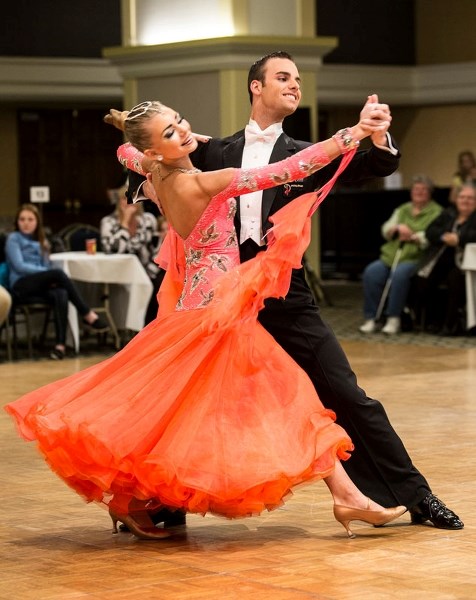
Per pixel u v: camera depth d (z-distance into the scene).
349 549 4.11
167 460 3.93
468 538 4.25
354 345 11.16
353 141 4.07
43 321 11.78
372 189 20.59
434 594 3.53
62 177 21.66
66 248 12.23
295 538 4.31
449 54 21.77
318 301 15.71
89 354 10.96
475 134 22.02
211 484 3.91
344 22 21.44
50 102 20.66
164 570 3.86
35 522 4.67
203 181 4.21
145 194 4.57
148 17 13.69
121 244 11.22
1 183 21.22
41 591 3.62
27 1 19.41
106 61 19.81
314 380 4.36
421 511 4.43
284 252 4.09
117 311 11.41
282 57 4.41
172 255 4.45
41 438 4.12
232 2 13.02
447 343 11.27
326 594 3.53
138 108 4.25
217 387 4.06
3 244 11.05
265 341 4.22
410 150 22.91
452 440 6.35
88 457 4.03
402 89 21.98
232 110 12.87
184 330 4.21
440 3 21.78
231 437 3.98
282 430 4.03
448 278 11.84
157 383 4.08
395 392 8.18
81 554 4.12
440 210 12.17
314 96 13.49
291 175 4.09
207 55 12.95
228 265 4.29
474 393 8.11
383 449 4.34
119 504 4.29
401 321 12.42
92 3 19.77
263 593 3.55
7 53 19.39
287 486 3.96
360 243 19.64
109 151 21.89
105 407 4.07
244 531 4.45
